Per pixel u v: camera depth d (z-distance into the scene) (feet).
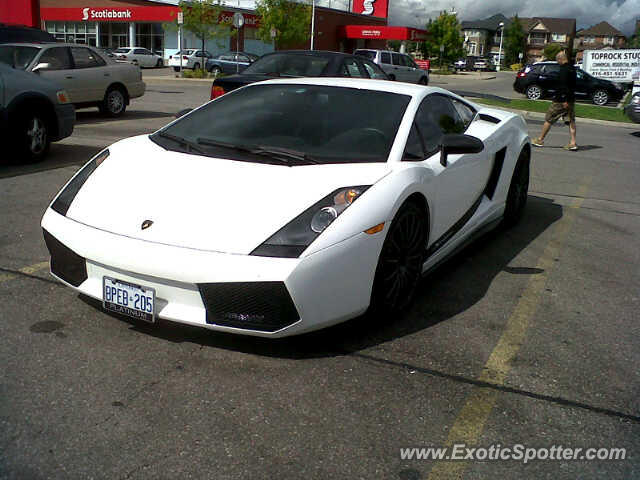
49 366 8.96
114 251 9.11
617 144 39.88
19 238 14.58
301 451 7.39
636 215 20.62
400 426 8.00
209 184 9.82
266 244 8.79
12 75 23.09
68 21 150.51
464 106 15.44
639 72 63.10
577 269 14.76
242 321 8.89
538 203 21.67
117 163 10.93
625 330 11.39
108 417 7.84
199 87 76.28
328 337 10.26
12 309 10.73
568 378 9.48
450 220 12.92
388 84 13.33
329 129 11.53
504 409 8.53
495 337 10.76
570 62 34.96
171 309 9.05
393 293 10.71
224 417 7.97
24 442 7.27
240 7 147.43
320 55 33.09
